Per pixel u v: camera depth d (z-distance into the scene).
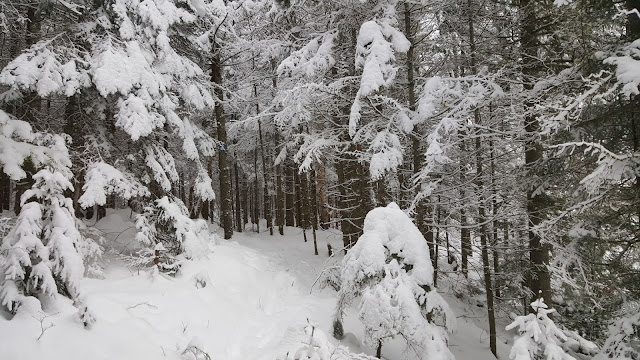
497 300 12.40
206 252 9.50
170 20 9.59
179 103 11.49
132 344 5.93
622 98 6.62
